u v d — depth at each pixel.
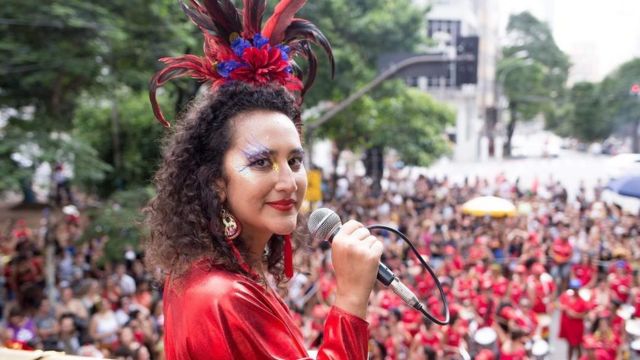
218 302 1.57
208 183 1.72
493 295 12.71
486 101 59.78
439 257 16.41
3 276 13.53
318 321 10.72
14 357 2.21
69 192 22.64
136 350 8.05
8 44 11.42
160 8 12.62
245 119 1.73
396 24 22.75
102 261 13.36
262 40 1.87
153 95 1.94
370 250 1.67
